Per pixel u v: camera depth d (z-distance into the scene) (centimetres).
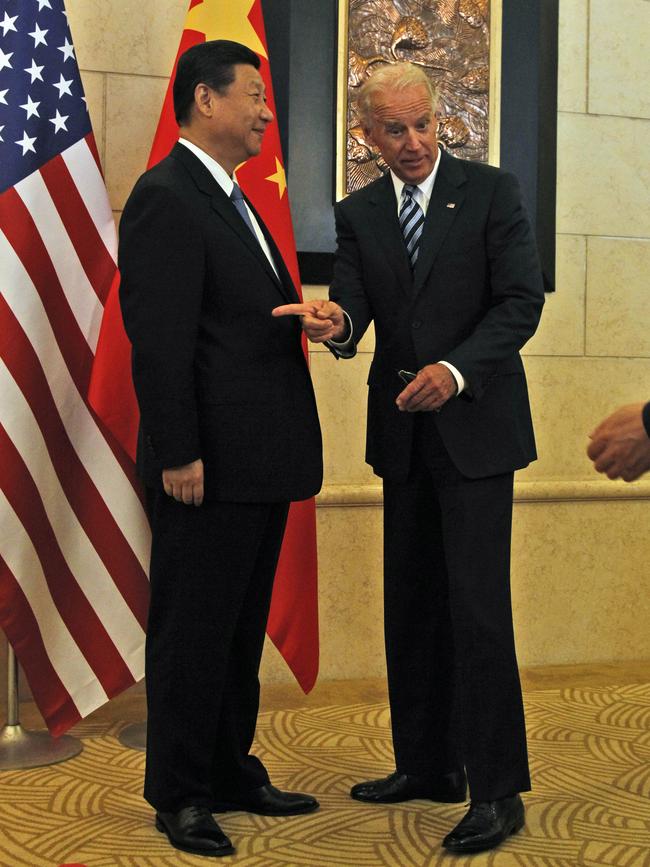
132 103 381
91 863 231
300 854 238
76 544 320
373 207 275
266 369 245
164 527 245
